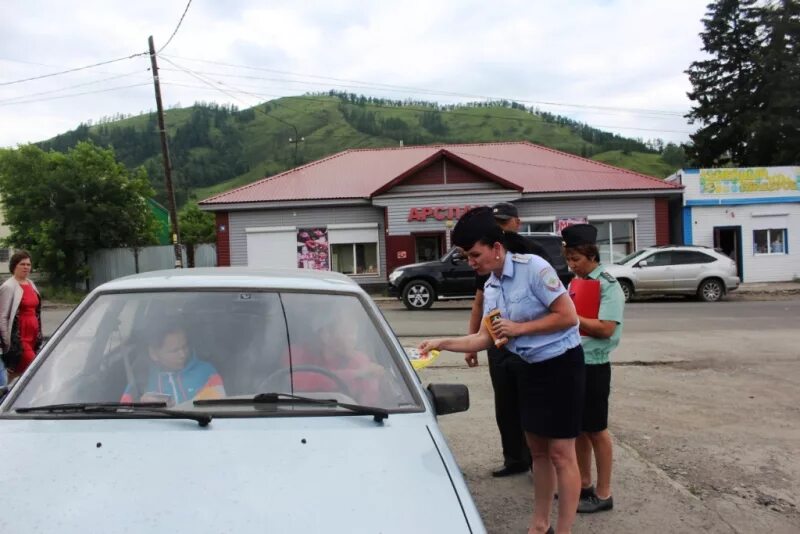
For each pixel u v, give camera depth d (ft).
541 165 92.89
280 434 7.98
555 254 47.01
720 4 130.62
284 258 83.97
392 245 81.00
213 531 6.24
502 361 14.39
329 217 83.76
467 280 59.88
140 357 9.43
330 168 94.27
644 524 13.24
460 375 27.20
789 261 84.89
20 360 21.20
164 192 307.17
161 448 7.58
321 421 8.39
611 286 13.48
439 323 47.09
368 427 8.33
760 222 84.94
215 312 10.05
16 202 101.24
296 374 9.30
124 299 10.28
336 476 7.18
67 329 9.87
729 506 14.15
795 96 121.39
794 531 12.95
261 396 8.77
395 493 6.98
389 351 9.96
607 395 13.70
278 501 6.70
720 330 41.81
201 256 97.96
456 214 80.43
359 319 10.36
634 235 83.97
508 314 11.62
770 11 126.52
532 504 14.14
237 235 83.97
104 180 98.48
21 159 100.78
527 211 83.56
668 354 32.27
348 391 9.16
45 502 6.59
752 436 19.04
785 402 22.93
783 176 85.20
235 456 7.45
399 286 60.39
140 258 97.86
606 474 13.87
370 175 90.53
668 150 321.11
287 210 83.66
